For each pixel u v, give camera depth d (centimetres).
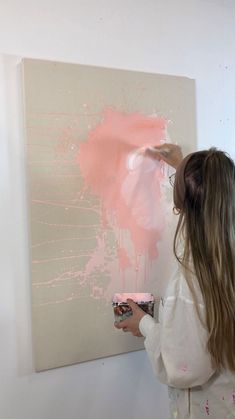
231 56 186
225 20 183
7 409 141
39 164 139
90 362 155
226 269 105
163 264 165
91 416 156
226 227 107
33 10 140
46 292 142
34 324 141
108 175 151
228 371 110
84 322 149
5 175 137
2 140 136
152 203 161
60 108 141
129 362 164
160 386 172
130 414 165
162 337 112
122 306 144
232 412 112
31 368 144
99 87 148
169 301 111
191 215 112
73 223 146
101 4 152
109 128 150
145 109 158
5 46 135
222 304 104
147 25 162
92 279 150
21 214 139
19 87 137
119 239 155
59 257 144
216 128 182
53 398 148
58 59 144
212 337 103
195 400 117
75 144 144
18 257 140
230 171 111
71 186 144
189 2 172
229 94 186
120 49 156
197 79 176
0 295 138
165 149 162
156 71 165
